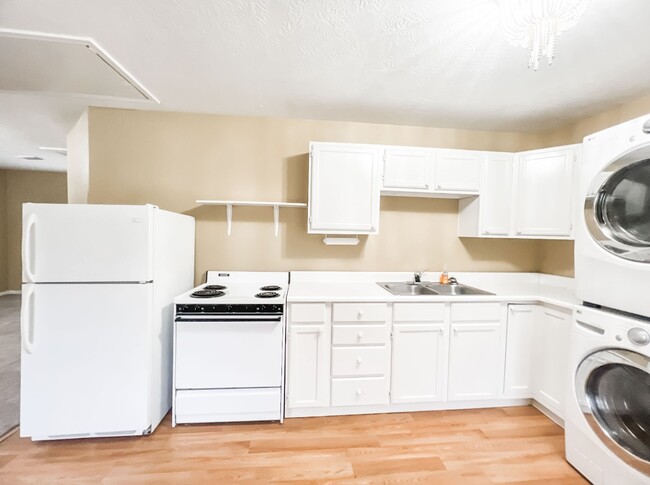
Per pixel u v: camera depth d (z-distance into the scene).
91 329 1.72
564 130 2.60
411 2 1.26
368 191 2.31
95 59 1.70
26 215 1.65
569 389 1.61
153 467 1.59
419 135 2.65
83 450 1.70
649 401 1.32
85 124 2.47
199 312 1.89
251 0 1.26
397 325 2.06
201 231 2.50
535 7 1.09
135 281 1.75
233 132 2.51
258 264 2.56
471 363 2.13
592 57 1.60
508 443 1.82
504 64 1.69
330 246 2.61
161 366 1.94
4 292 5.42
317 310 2.01
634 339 1.26
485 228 2.42
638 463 1.29
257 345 1.93
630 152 1.33
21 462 1.61
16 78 1.92
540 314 2.12
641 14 1.28
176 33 1.48
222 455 1.69
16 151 4.05
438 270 2.71
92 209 1.71
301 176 2.56
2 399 2.15
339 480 1.54
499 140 2.73
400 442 1.82
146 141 2.44
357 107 2.29
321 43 1.54
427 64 1.71
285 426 1.95
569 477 1.57
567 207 2.19
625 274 1.35
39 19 1.38
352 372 2.04
